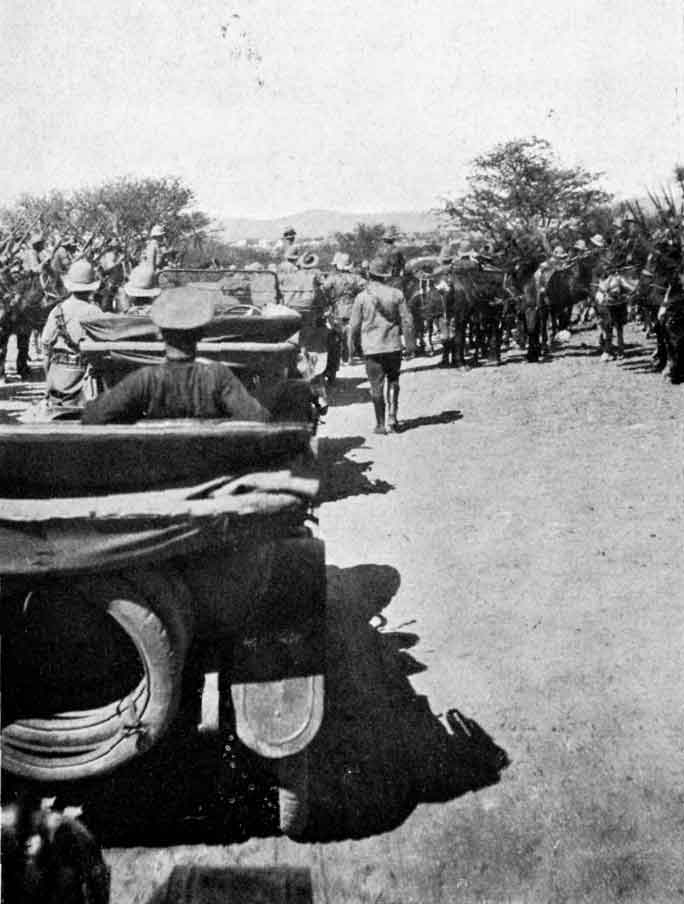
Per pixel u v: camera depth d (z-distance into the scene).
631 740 4.43
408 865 3.58
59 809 3.42
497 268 18.81
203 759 4.14
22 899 3.05
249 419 3.66
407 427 12.35
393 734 4.53
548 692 4.92
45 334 8.03
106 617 3.40
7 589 3.19
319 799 4.00
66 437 3.04
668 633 5.56
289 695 3.53
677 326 14.30
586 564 6.78
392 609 6.12
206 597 3.46
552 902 3.36
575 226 28.56
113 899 3.41
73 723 3.37
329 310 16.31
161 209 32.94
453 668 5.23
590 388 14.34
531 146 29.64
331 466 10.18
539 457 10.18
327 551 7.33
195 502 3.10
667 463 9.60
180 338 3.80
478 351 19.59
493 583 6.49
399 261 20.66
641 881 3.46
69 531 3.09
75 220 30.48
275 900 3.40
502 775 4.18
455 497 8.73
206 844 3.71
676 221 15.21
